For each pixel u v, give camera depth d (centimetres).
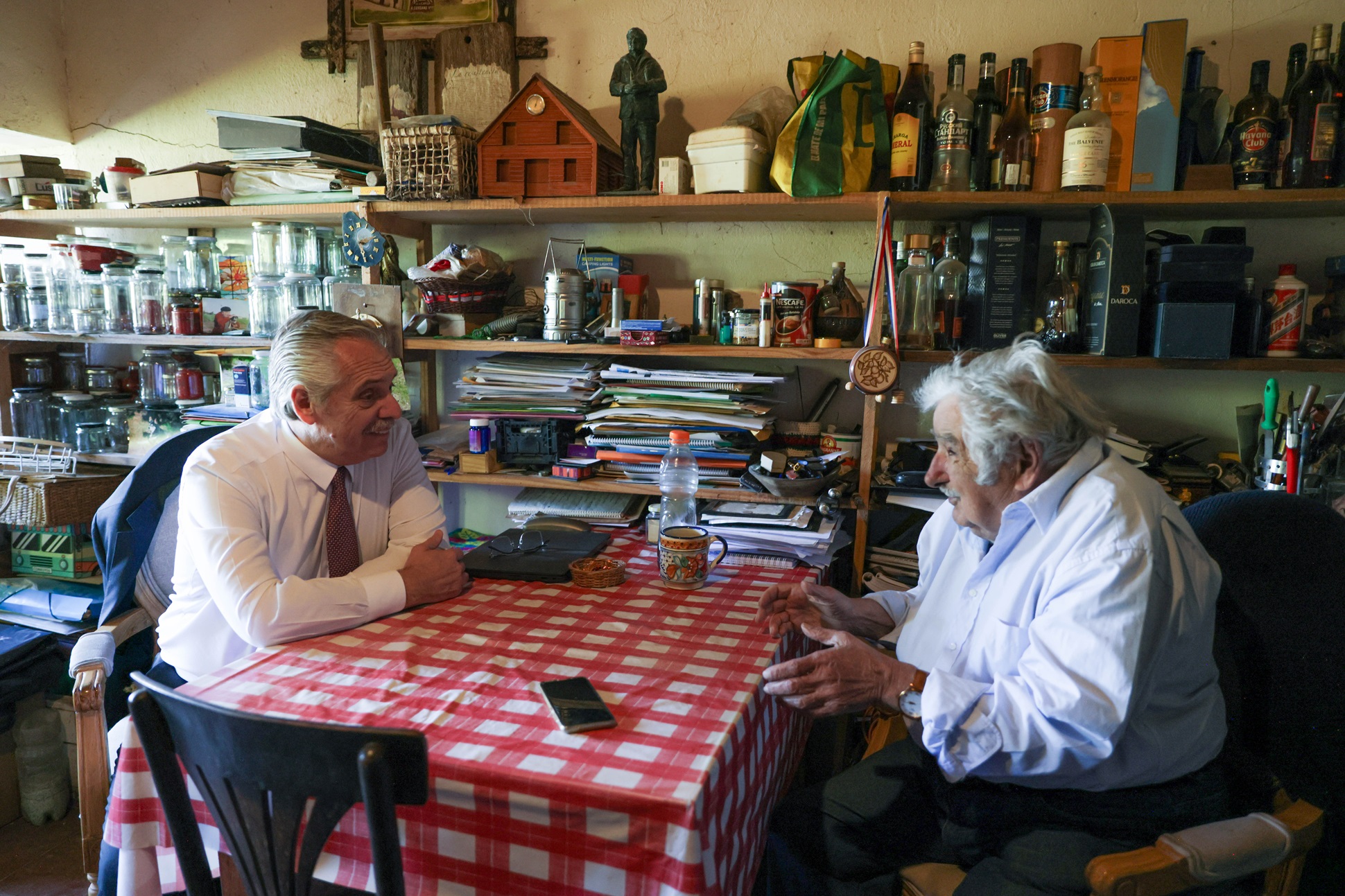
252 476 144
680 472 191
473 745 95
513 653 124
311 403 142
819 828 128
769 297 187
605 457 200
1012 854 106
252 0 231
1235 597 121
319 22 227
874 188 180
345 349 141
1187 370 190
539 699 108
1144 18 181
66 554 229
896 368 172
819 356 180
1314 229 181
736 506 188
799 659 114
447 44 217
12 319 244
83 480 221
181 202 214
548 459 206
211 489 138
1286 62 174
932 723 103
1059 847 105
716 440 191
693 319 214
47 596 221
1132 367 169
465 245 222
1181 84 159
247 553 133
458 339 204
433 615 140
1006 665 113
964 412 114
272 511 146
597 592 155
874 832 126
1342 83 157
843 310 188
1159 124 161
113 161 250
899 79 184
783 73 202
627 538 193
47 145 251
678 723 102
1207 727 111
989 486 116
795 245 209
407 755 76
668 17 206
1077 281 178
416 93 221
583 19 211
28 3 234
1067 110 164
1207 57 178
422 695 109
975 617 122
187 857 92
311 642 128
